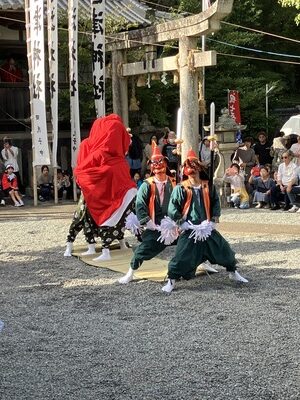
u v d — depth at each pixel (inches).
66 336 279.3
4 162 712.4
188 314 302.8
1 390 229.8
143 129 812.0
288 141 677.9
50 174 701.9
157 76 674.2
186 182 342.6
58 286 355.6
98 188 405.1
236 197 605.9
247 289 338.6
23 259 420.5
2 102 811.4
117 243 447.2
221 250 342.6
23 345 269.9
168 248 440.1
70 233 424.5
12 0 767.1
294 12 1044.5
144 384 231.9
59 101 799.7
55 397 224.1
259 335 273.9
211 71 962.7
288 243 441.4
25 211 618.5
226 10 567.8
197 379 234.7
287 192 572.4
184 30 605.0
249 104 947.3
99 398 222.7
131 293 338.6
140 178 675.4
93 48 642.2
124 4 872.9
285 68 1131.9
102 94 647.8
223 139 623.5
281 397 220.7
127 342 270.7
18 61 854.5
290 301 316.8
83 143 416.8
